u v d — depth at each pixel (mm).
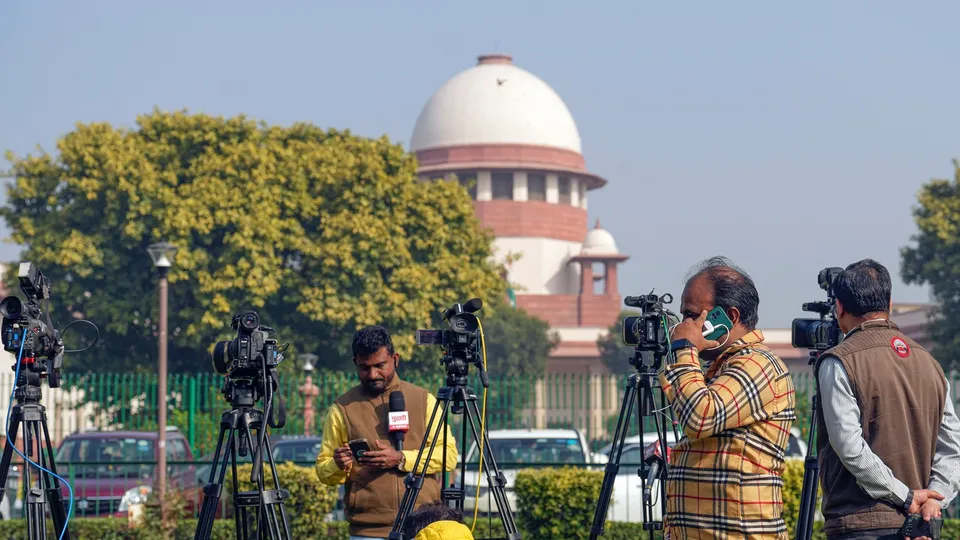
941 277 31453
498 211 69250
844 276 4742
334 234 30469
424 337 6391
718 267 4516
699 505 4320
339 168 31062
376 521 6168
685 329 4441
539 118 70875
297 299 30234
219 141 31250
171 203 29469
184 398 20906
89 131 30562
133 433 16688
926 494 4449
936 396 4582
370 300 30391
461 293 32344
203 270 29641
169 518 12047
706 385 4348
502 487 6441
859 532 4504
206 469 15594
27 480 6797
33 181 30344
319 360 31406
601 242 71000
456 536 4277
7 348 6781
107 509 14391
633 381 6621
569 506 11445
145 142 31016
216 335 29859
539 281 69000
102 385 22234
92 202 30047
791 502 10867
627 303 6621
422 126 72062
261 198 30344
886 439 4488
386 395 6340
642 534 11531
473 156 69750
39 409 6812
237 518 6402
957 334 30984
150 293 29938
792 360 59250
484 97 70875
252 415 6297
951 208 31438
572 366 64812
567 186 72062
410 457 6219
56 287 29844
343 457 6062
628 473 13625
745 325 4461
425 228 32219
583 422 22578
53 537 11688
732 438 4293
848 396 4484
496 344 49250
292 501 11469
